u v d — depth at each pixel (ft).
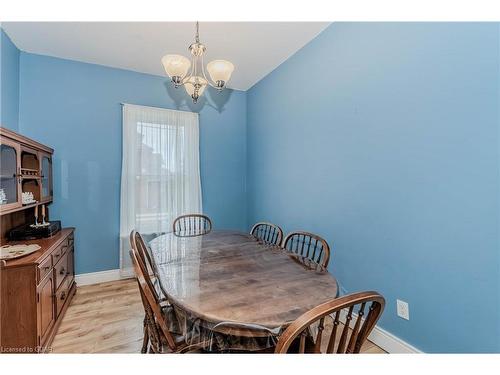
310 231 8.20
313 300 3.61
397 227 5.47
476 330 4.22
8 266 4.95
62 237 7.01
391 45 5.53
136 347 5.78
